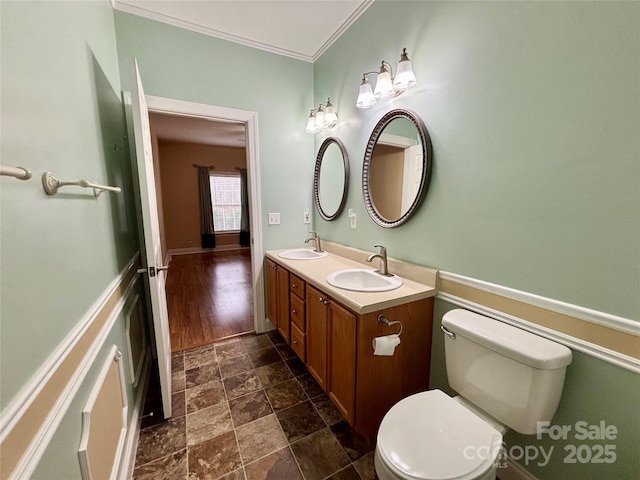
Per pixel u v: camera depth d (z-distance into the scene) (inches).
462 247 53.8
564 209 38.7
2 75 23.1
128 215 73.7
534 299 42.5
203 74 83.5
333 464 51.9
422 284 61.3
